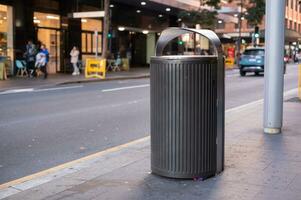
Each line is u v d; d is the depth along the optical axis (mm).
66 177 5996
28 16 26234
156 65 5590
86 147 8328
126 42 38719
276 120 8570
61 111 12586
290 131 8828
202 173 5637
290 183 5480
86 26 31656
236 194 5109
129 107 13578
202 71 5477
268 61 8516
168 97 5512
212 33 5773
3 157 7570
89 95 16688
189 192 5199
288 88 21156
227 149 7277
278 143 7711
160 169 5730
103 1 31938
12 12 25234
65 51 29172
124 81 24641
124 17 36188
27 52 25047
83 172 6227
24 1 25891
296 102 13938
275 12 8320
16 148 8203
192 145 5551
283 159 6621
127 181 5672
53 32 28453
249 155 6867
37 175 6328
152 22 40531
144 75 28438
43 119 11219
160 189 5328
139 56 41500
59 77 25094
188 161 5570
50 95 16562
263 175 5812
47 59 24406
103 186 5508
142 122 11008
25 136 9211
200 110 5527
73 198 5109
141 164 6500
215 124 5711
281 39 8398
